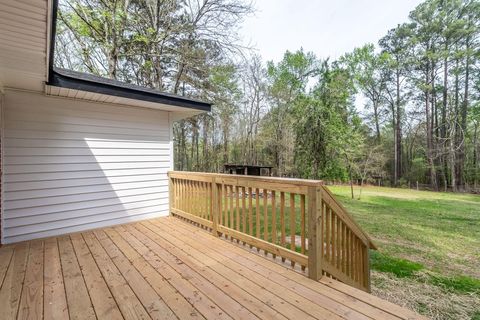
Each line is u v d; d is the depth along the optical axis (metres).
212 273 2.27
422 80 18.11
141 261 2.56
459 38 15.98
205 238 3.29
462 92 16.66
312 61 17.11
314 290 1.94
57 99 3.48
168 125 4.62
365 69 19.31
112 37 7.65
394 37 18.56
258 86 15.68
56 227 3.46
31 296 1.91
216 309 1.71
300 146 12.54
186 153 15.55
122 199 4.07
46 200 3.40
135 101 3.76
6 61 2.22
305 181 2.14
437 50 16.94
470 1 15.20
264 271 2.29
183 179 4.18
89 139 3.75
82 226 3.67
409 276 3.75
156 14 8.41
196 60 8.55
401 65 18.52
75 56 8.81
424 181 17.64
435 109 17.84
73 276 2.24
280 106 15.91
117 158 4.03
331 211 2.33
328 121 11.86
